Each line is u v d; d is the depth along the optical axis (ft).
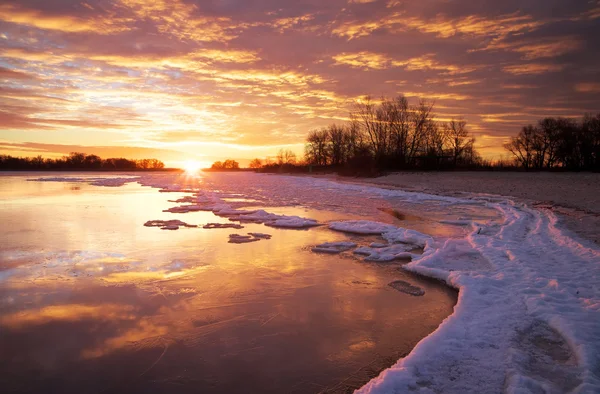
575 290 18.26
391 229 37.37
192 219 45.80
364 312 18.29
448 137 182.50
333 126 231.50
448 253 27.20
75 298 19.88
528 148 183.01
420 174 128.98
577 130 168.96
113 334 15.96
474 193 72.54
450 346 13.67
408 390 11.18
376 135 167.84
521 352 13.10
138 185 111.75
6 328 16.48
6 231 36.96
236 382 12.60
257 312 18.28
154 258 27.50
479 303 17.57
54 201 64.59
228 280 22.85
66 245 31.22
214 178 170.81
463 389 11.19
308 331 16.31
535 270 21.67
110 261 26.66
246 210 52.90
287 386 12.39
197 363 13.79
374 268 25.35
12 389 12.19
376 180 120.06
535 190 69.77
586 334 13.75
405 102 163.32
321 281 22.76
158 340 15.51
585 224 34.58
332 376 12.96
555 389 10.82
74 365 13.61
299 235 36.19
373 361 13.92
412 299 19.90
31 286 21.62
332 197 74.28
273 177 181.98
